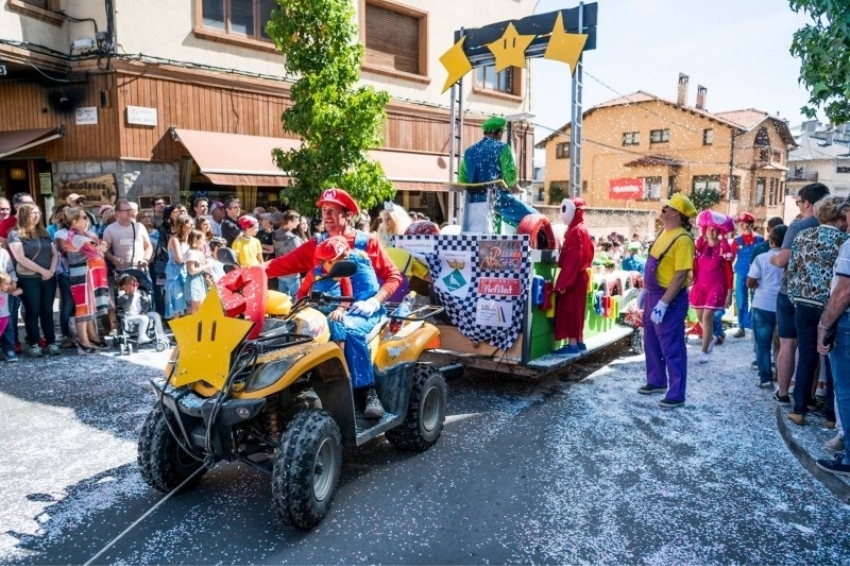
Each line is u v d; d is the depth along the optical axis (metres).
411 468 4.61
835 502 4.15
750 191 42.94
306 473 3.54
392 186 10.82
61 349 8.01
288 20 9.87
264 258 9.77
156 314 8.03
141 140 11.36
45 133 11.18
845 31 4.31
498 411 5.95
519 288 6.05
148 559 3.38
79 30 11.04
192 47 11.95
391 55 16.00
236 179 11.59
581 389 6.75
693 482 4.43
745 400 6.37
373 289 4.51
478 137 18.38
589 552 3.50
